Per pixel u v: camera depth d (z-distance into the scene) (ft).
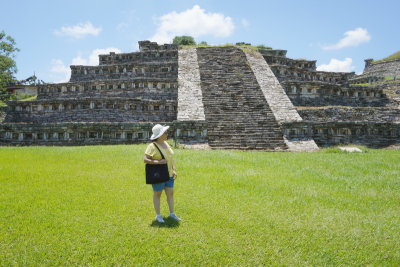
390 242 19.62
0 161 44.80
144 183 33.04
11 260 16.07
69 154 52.65
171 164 22.97
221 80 104.58
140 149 59.16
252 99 93.91
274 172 41.09
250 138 77.36
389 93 118.73
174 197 28.12
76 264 15.99
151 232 20.08
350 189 33.40
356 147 73.41
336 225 22.09
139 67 123.85
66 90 112.37
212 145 74.23
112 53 148.36
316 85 109.60
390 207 27.32
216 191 30.45
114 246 17.94
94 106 93.25
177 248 17.94
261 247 18.35
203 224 21.71
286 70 126.31
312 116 91.50
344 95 114.73
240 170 41.39
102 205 25.21
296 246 18.66
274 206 26.11
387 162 51.85
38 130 80.38
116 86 108.68
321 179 37.88
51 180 33.45
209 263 16.51
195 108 86.28
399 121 94.43
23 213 22.93
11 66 132.16
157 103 95.45
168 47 159.22
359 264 16.92
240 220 22.49
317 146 76.07
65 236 19.10
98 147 64.28
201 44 168.35
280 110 88.53
